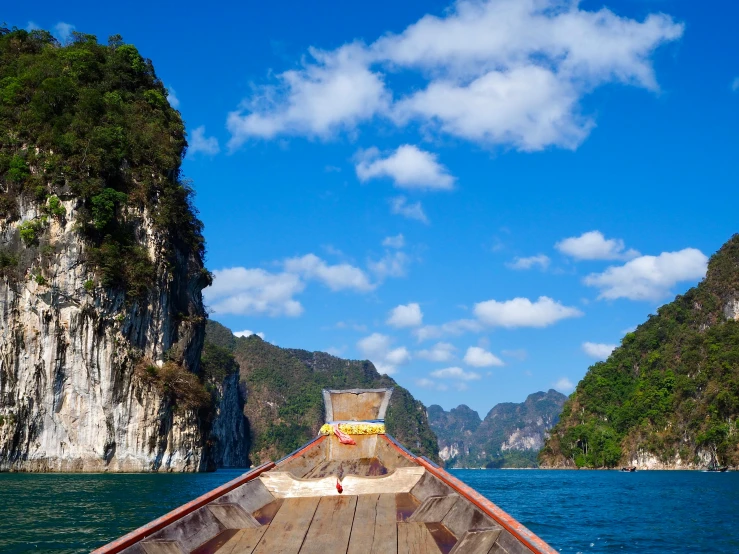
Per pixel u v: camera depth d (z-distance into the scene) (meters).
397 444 10.20
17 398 59.09
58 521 23.34
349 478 7.98
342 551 6.29
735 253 159.75
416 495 7.79
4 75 70.62
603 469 143.00
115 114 68.75
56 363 60.09
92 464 60.94
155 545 6.13
